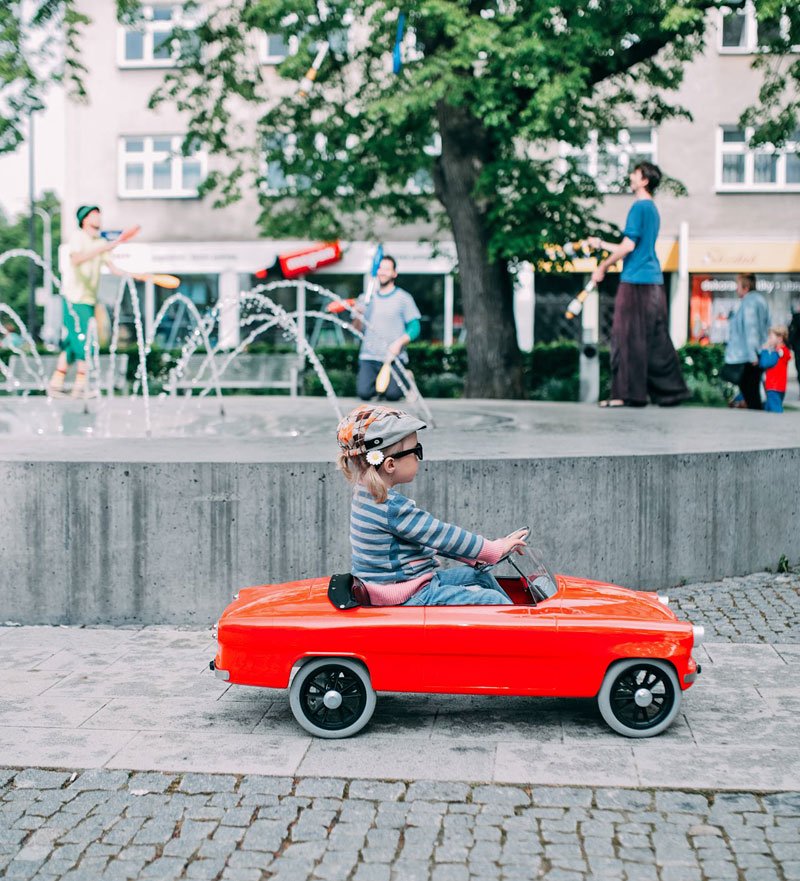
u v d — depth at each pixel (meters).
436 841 3.91
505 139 17.36
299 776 4.48
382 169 19.42
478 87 15.41
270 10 16.20
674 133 30.61
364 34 20.48
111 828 4.03
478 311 18.69
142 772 4.52
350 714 4.93
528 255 18.50
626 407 12.88
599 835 3.94
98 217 13.41
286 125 20.22
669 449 7.70
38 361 17.36
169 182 32.03
